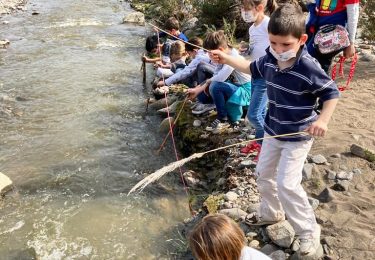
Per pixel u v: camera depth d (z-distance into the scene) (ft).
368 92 18.90
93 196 15.28
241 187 14.07
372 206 12.27
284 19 8.94
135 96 23.36
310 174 13.69
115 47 31.45
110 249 12.82
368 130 15.89
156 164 17.28
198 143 17.74
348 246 11.02
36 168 16.89
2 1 45.06
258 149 15.64
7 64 27.81
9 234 13.47
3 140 18.92
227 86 17.53
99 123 20.44
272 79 9.93
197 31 31.48
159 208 14.57
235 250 6.70
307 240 10.52
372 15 25.99
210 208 13.48
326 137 15.65
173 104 20.97
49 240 13.24
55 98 22.98
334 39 14.19
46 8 43.78
